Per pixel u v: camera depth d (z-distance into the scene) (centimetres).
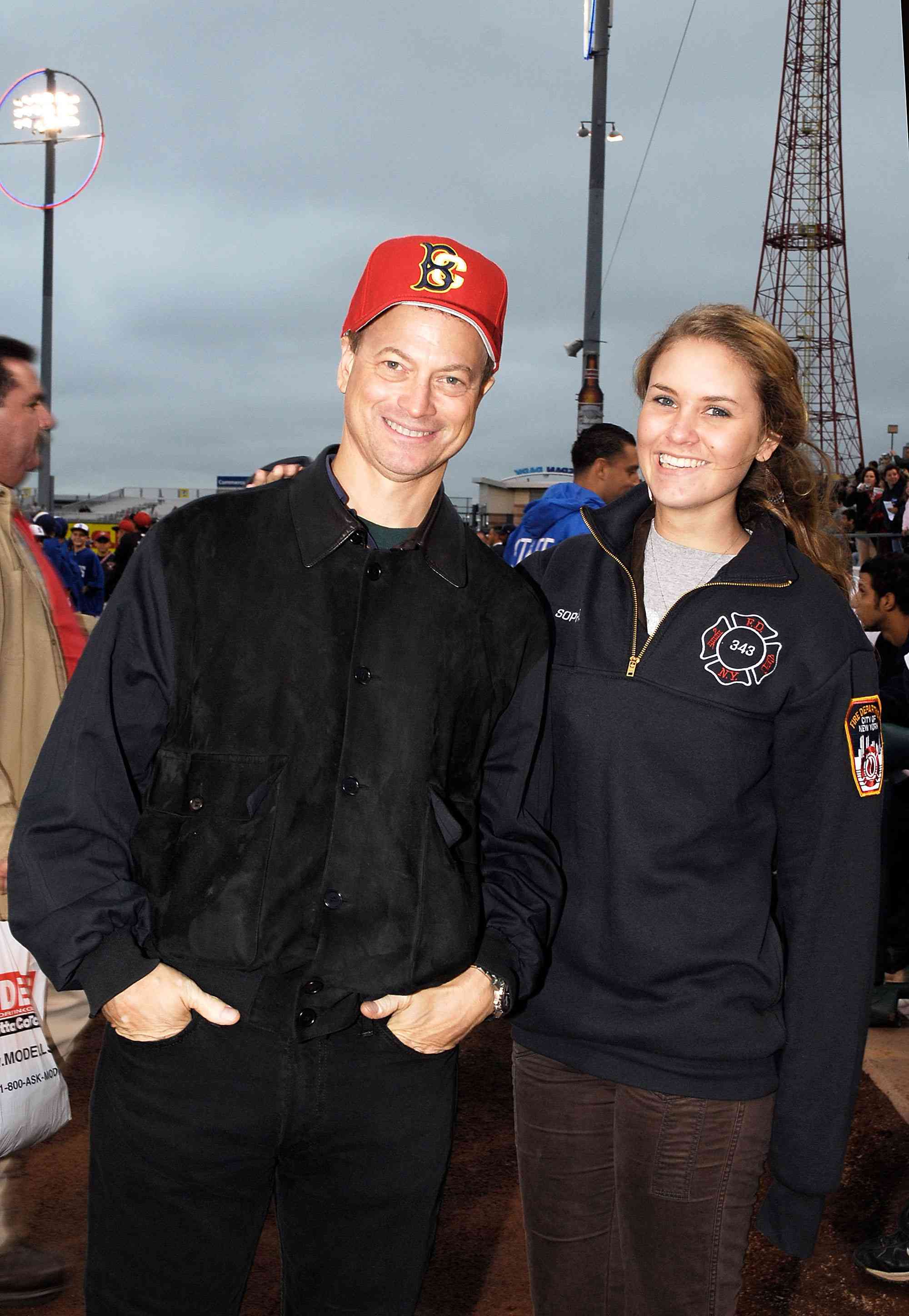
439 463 156
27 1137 223
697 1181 170
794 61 4738
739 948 172
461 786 161
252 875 145
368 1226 154
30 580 263
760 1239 276
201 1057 145
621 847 173
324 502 153
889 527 1266
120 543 1069
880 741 175
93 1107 153
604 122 1153
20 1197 267
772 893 183
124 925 143
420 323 150
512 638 164
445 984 153
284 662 149
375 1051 150
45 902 141
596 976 176
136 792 151
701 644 173
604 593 182
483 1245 272
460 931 153
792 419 183
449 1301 250
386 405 151
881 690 420
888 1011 394
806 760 172
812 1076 171
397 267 150
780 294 4731
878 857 173
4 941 221
